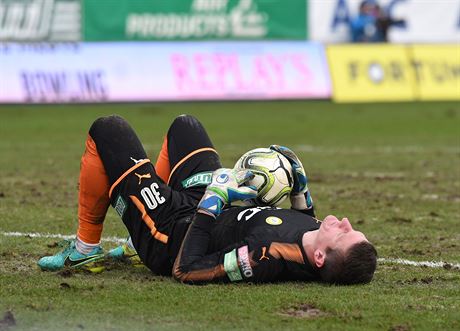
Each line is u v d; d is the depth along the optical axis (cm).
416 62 6588
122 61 5916
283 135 4509
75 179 2931
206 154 1522
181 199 1463
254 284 1418
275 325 1220
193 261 1409
